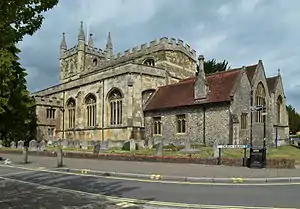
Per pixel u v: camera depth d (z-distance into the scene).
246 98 34.03
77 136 48.75
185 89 38.41
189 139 33.47
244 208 8.77
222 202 9.63
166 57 48.44
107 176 16.14
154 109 39.06
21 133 46.41
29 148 34.91
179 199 10.15
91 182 14.16
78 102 48.97
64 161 23.70
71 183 13.94
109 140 38.50
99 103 45.06
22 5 6.50
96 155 25.23
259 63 37.50
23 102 37.88
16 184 13.81
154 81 43.09
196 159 20.06
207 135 33.28
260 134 35.50
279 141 41.84
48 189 12.36
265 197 10.41
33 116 50.00
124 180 14.70
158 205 9.27
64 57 70.81
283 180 14.11
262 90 37.41
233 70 35.69
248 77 35.75
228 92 32.69
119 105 42.31
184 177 14.56
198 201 9.81
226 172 16.14
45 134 51.88
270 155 25.77
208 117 33.47
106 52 70.81
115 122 42.66
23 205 9.29
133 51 52.59
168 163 20.59
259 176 14.81
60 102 54.22
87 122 48.03
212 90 34.50
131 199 10.18
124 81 41.31
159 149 23.11
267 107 37.75
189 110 35.34
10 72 30.89
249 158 18.53
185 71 51.38
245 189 12.05
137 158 22.48
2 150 36.47
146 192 11.48
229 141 31.39
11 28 6.80
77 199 10.20
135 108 40.47
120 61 54.47
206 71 63.47
